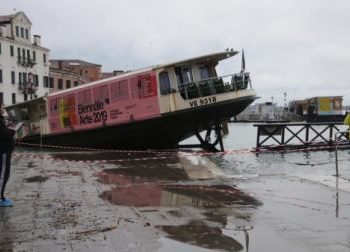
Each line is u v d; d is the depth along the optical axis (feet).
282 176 42.32
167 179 41.45
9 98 222.69
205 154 68.85
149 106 72.54
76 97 82.53
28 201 31.27
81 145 83.15
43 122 89.40
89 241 22.11
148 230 24.00
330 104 280.92
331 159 66.54
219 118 72.08
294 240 22.31
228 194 33.73
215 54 71.97
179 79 72.90
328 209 28.63
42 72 251.19
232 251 20.77
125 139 76.69
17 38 229.66
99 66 347.97
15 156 64.28
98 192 34.81
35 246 21.39
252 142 122.93
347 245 21.56
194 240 22.34
